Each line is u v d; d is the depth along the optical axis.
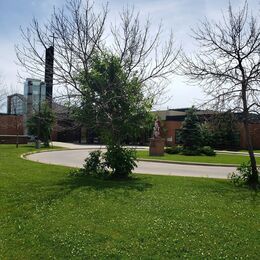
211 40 23.02
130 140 16.06
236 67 13.62
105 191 11.32
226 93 13.83
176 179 14.43
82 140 53.41
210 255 6.42
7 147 35.75
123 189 11.72
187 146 34.41
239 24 13.62
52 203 9.73
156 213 8.76
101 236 7.25
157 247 6.73
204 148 33.75
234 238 7.18
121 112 15.02
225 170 20.11
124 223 7.97
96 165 14.94
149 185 12.68
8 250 6.79
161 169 19.84
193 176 16.33
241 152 39.56
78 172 15.10
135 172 17.55
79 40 14.27
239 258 6.34
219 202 10.04
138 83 15.17
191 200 10.19
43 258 6.46
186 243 6.90
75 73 14.64
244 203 10.02
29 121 36.94
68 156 27.78
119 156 14.50
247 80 13.45
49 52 14.32
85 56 14.37
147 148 43.31
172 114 58.78
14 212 8.99
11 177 13.93
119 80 14.88
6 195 10.66
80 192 11.11
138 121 15.14
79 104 14.91
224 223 8.08
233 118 13.85
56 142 53.31
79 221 8.16
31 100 24.72
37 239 7.23
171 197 10.55
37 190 11.38
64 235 7.34
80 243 6.94
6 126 51.16
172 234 7.34
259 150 44.72
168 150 35.00
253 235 7.39
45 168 17.25
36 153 29.88
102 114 14.90
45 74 14.48
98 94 14.80
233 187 12.62
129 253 6.49
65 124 16.47
